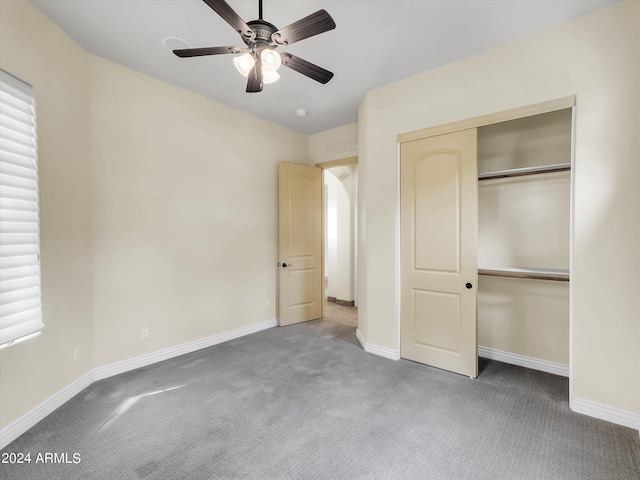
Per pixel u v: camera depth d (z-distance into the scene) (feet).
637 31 6.43
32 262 6.60
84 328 8.21
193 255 10.89
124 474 5.29
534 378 8.80
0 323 5.90
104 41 7.93
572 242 7.11
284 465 5.49
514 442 6.10
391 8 6.72
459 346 9.05
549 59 7.41
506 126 9.80
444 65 9.04
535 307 9.40
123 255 9.14
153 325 9.86
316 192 15.12
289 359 10.22
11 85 6.16
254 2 6.54
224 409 7.26
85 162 8.22
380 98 10.42
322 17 5.03
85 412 7.11
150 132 9.70
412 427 6.57
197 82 10.10
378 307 10.59
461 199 8.90
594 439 6.17
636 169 6.44
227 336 12.03
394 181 10.13
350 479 5.19
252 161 12.89
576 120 7.08
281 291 13.85
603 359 6.81
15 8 6.27
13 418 6.19
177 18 7.07
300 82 10.05
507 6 6.68
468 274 8.82
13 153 6.23
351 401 7.61
